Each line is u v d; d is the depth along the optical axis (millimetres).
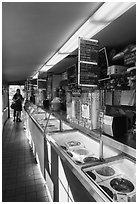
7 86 9555
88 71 1637
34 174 2840
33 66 4090
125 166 1374
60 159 1645
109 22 1505
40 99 4859
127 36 1857
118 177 1300
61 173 1623
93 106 1550
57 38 2008
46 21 1538
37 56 3004
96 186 1033
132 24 1538
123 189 1155
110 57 2012
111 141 1252
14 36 1938
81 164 1355
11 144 4578
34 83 6633
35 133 3316
